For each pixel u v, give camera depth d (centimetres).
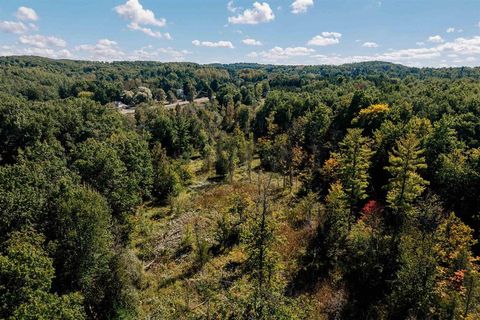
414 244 2906
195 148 8412
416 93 7475
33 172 3394
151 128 7900
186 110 9925
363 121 5900
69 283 2673
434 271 2588
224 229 3719
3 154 6156
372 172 4628
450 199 3800
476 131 4722
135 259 3262
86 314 2462
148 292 2955
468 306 2300
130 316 2489
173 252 3606
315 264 3269
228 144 7088
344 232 3541
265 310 1705
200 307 2691
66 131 6562
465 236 2878
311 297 2864
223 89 13538
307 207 4075
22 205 2748
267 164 6588
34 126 6100
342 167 4069
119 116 8094
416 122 4719
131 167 4928
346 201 3759
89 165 4044
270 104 9269
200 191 5534
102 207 2981
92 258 2675
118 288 2544
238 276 3061
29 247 2173
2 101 6919
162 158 5900
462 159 3888
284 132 7519
